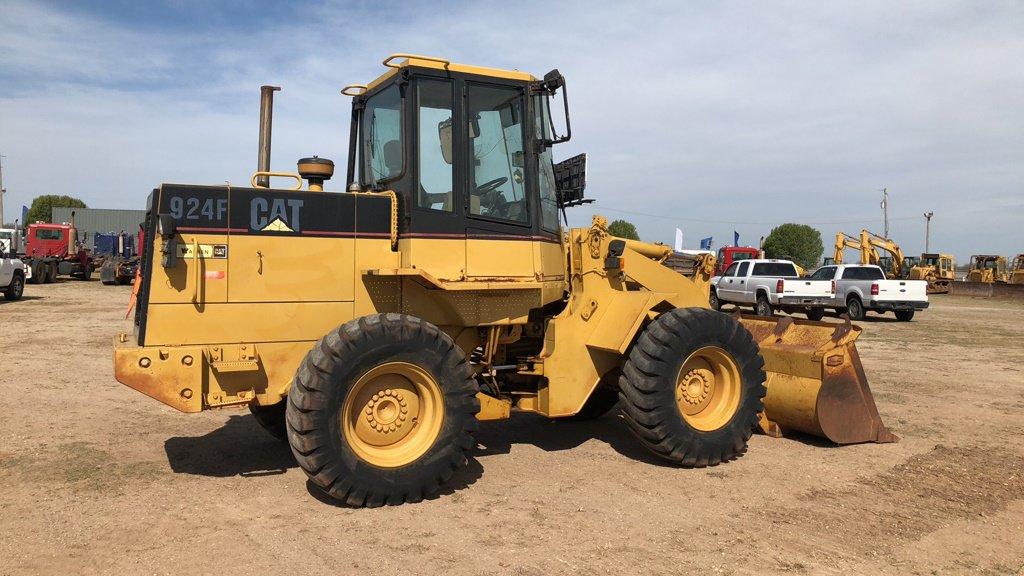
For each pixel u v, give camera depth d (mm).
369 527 4246
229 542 4004
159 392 4539
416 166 5172
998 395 8695
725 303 25641
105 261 31188
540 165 5805
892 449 6176
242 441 6211
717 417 5781
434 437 4750
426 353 4711
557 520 4410
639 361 5469
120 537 4062
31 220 87500
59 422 6809
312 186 5312
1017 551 4055
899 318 20906
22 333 13719
